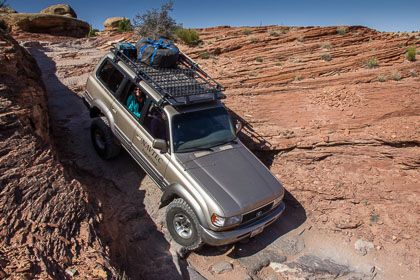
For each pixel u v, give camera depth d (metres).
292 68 13.02
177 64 8.52
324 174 8.30
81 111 10.09
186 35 16.42
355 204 7.76
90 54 16.23
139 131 6.96
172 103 6.52
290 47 15.62
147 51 7.75
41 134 6.18
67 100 10.62
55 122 9.26
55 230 4.47
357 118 9.59
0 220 4.31
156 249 6.17
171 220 6.20
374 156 8.44
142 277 5.38
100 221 5.05
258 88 11.83
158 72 7.59
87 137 8.84
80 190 5.26
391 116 9.56
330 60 14.39
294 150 8.75
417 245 6.93
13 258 3.87
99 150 8.04
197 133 6.77
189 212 5.89
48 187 4.97
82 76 12.82
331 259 6.66
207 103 7.21
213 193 5.80
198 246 5.94
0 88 6.16
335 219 7.48
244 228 5.92
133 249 5.95
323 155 8.57
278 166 8.62
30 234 4.28
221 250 6.45
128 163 8.13
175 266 5.89
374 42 16.81
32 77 8.23
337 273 6.31
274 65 13.63
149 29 17.38
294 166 8.58
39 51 15.86
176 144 6.45
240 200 5.83
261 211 6.10
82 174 7.54
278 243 6.82
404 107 9.78
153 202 7.17
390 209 7.57
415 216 7.34
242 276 5.98
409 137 8.26
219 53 15.53
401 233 7.14
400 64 13.70
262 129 9.27
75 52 16.28
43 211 4.64
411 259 6.72
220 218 5.59
